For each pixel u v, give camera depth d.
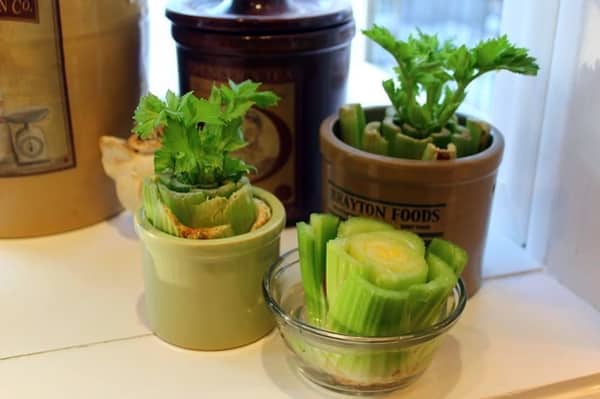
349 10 0.59
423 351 0.44
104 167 0.60
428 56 0.52
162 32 0.75
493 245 0.62
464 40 0.78
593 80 0.53
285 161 0.60
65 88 0.57
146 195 0.47
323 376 0.45
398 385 0.45
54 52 0.55
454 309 0.45
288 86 0.57
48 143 0.58
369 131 0.53
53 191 0.60
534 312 0.54
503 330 0.52
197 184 0.47
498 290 0.56
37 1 0.53
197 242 0.45
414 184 0.49
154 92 0.75
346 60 0.61
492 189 0.52
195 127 0.46
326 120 0.56
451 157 0.49
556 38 0.56
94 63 0.58
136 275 0.57
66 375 0.47
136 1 0.60
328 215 0.47
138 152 0.58
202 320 0.48
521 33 0.59
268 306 0.46
